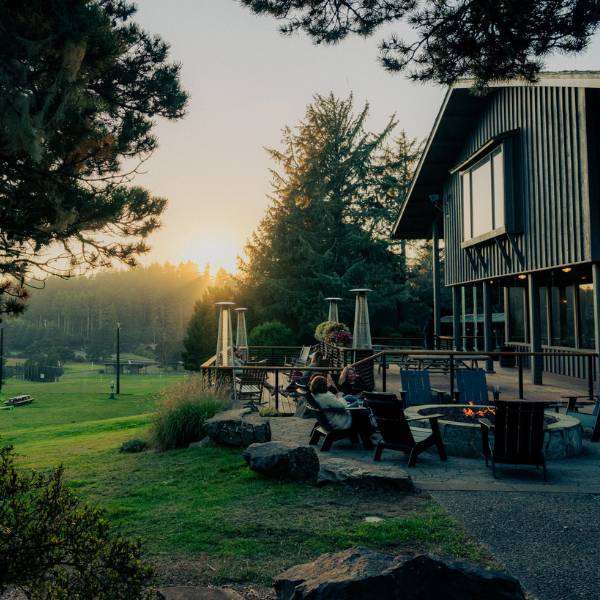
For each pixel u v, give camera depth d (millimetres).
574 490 6117
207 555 4375
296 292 38156
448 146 19359
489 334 17906
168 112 10047
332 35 6840
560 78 11531
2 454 2768
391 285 39594
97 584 2658
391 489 6070
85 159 7738
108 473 7691
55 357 123875
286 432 9578
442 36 6660
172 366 133000
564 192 12758
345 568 2975
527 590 3725
